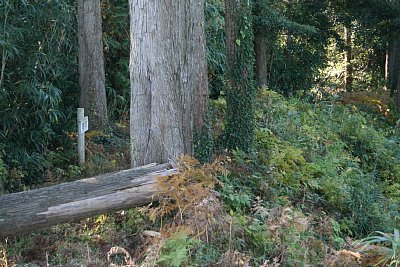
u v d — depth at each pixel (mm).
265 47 17062
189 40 8211
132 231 5562
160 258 4262
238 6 9438
